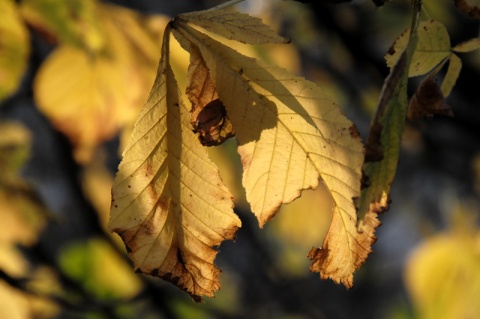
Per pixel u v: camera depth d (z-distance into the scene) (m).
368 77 2.34
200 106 0.91
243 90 0.90
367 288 3.73
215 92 0.91
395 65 0.86
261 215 0.91
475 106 2.02
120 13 1.43
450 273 2.07
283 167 0.90
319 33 2.38
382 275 3.86
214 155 1.83
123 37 1.41
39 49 1.83
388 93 0.85
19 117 2.16
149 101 0.90
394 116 0.86
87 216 2.35
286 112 0.90
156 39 1.45
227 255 3.29
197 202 0.90
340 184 0.90
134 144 0.89
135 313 2.41
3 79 1.26
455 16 1.98
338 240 0.90
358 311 3.57
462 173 2.71
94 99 1.40
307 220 3.02
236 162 2.25
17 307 1.70
